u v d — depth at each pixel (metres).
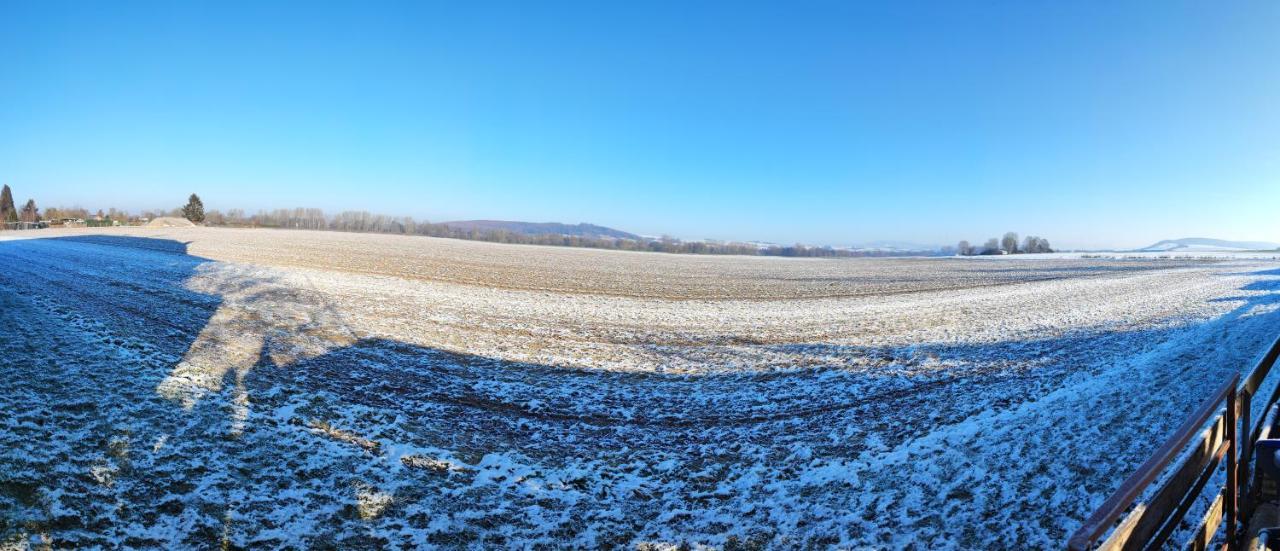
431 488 8.59
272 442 9.53
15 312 17.45
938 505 8.00
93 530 6.64
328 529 7.26
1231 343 17.34
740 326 23.91
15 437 8.28
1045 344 19.08
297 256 46.75
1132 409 11.43
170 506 7.32
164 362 13.16
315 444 9.70
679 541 7.36
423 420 11.52
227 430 9.74
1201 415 3.85
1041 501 7.89
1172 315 24.66
